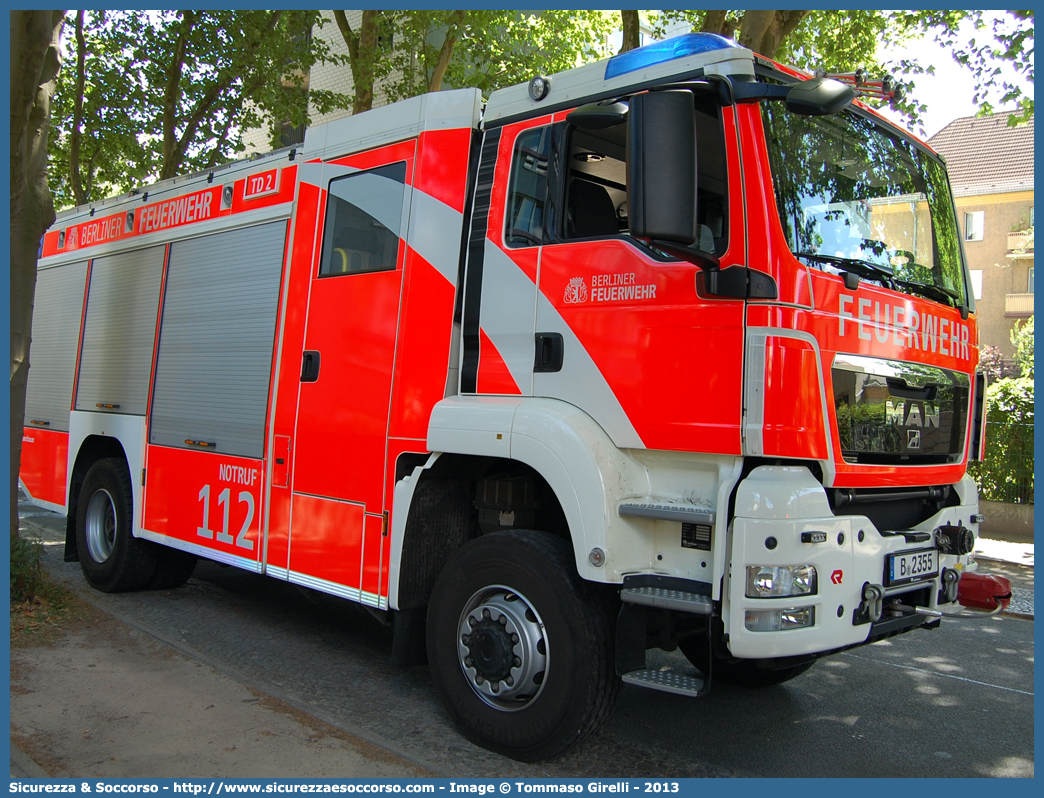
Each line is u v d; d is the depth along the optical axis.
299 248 5.21
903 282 3.95
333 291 4.86
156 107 15.95
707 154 3.50
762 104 3.42
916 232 4.27
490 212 4.15
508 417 3.76
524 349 3.93
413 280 4.36
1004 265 30.12
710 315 3.32
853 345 3.50
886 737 4.35
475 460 4.23
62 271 7.94
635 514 3.40
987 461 12.18
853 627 3.32
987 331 30.45
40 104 5.73
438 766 3.65
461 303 4.25
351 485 4.56
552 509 4.30
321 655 5.29
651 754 3.97
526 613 3.71
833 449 3.33
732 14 11.82
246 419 5.44
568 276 3.78
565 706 3.49
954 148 32.75
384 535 4.29
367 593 4.37
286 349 5.18
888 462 3.66
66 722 3.95
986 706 4.91
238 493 5.45
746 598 3.08
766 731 4.37
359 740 3.87
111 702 4.23
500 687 3.74
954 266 4.52
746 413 3.19
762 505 3.11
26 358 5.80
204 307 6.02
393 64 14.40
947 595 3.94
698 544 3.39
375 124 4.81
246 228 5.72
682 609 3.19
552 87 4.02
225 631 5.75
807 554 3.15
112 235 7.29
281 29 15.08
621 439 3.53
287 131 19.84
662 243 3.23
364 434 4.52
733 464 3.26
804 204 3.49
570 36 15.70
